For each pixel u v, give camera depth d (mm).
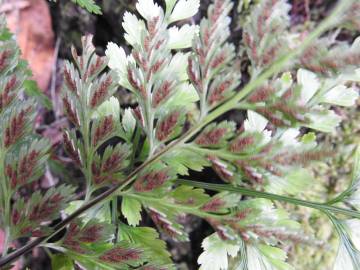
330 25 77
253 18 84
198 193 105
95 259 106
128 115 123
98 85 106
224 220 100
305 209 166
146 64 105
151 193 105
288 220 111
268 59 84
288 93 85
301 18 181
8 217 107
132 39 118
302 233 95
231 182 98
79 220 106
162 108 112
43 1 211
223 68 94
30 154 103
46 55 217
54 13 211
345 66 77
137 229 116
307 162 88
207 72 95
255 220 97
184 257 186
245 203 116
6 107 103
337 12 76
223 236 98
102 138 107
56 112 218
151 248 115
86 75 106
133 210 116
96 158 107
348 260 113
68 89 107
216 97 94
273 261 112
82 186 198
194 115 177
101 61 106
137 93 106
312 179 109
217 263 112
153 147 106
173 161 110
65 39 215
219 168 99
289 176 109
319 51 78
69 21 207
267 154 92
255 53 85
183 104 117
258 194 110
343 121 174
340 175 170
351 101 109
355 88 171
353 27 76
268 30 83
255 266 112
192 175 185
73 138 108
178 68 118
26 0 211
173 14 118
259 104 90
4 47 101
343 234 113
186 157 110
